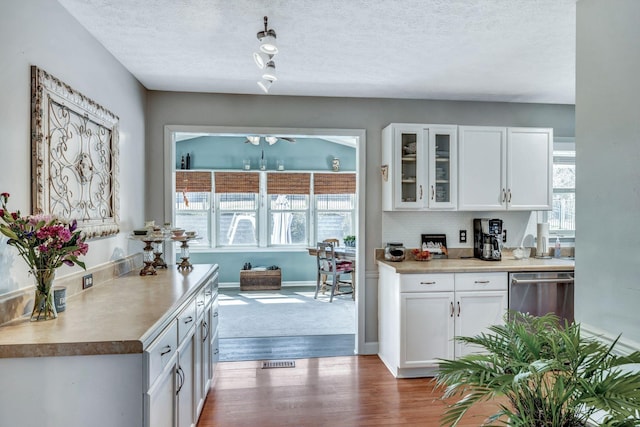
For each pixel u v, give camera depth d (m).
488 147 3.57
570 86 3.40
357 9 2.09
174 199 3.56
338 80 3.24
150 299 1.98
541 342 1.29
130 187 3.02
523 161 3.62
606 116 1.84
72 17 2.13
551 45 2.55
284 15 2.14
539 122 3.93
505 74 3.10
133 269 2.97
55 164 1.90
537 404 1.18
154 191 3.47
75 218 2.10
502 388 1.13
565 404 1.17
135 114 3.15
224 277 6.92
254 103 3.61
